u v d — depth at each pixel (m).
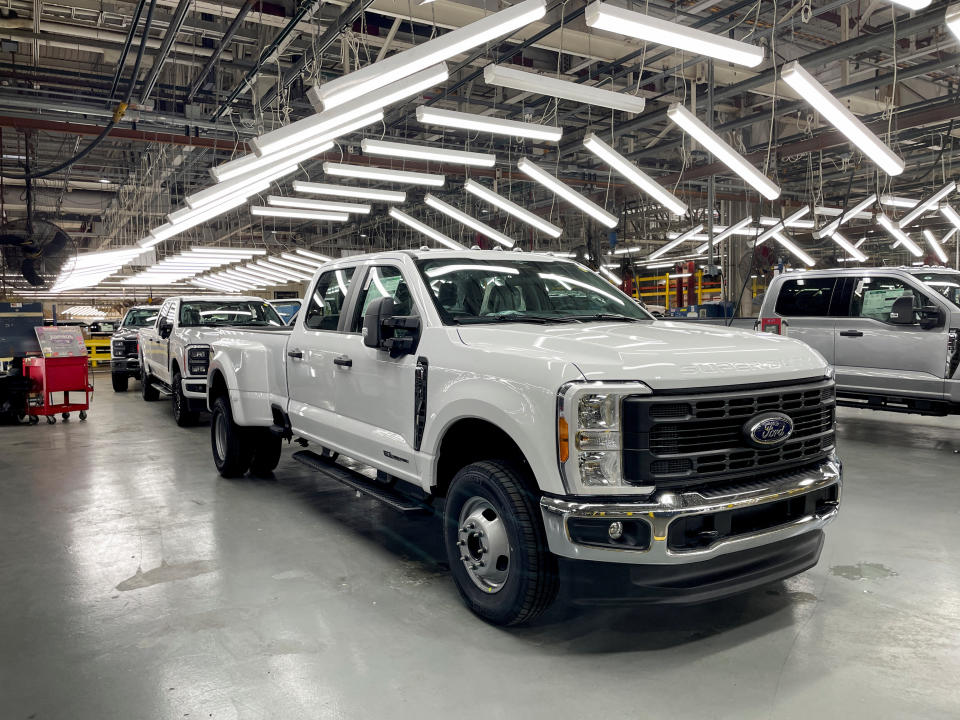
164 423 10.38
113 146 17.72
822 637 3.21
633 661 3.01
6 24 10.63
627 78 13.33
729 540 2.87
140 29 11.25
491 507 3.33
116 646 3.19
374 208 24.25
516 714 2.62
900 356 7.93
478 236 21.53
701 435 2.90
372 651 3.12
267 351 5.79
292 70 11.48
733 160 9.35
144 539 4.77
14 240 13.37
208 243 27.53
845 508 5.29
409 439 3.83
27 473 6.98
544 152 17.27
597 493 2.80
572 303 4.37
